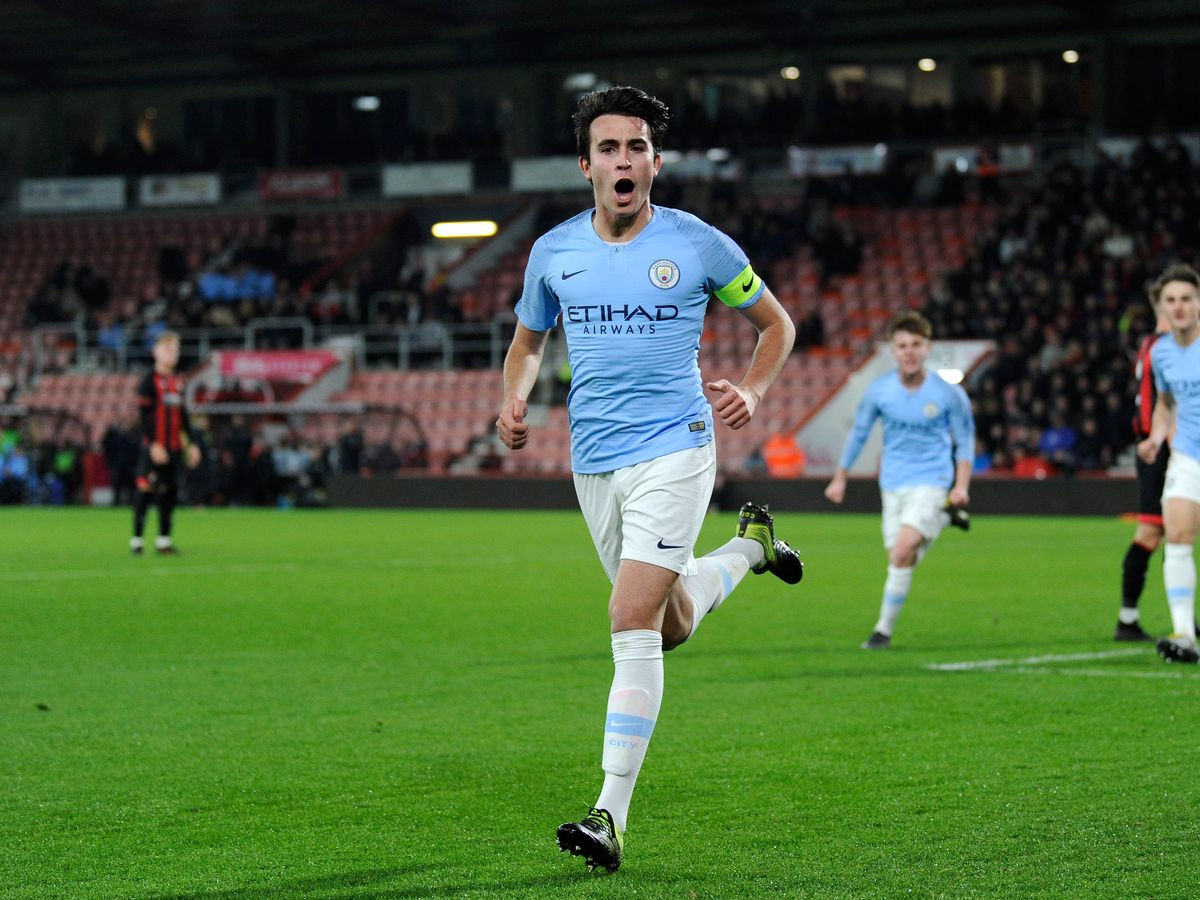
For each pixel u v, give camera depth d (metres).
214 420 31.91
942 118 34.28
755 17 34.59
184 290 37.06
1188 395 8.03
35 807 4.93
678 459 4.48
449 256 37.44
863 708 6.75
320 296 35.31
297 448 29.94
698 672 7.89
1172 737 6.01
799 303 32.38
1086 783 5.18
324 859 4.29
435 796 5.08
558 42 38.50
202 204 39.28
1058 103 35.09
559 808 4.92
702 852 4.34
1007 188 33.84
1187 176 30.59
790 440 27.42
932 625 10.06
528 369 4.79
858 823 4.66
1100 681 7.50
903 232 33.34
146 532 20.83
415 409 32.06
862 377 27.75
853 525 22.44
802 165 33.91
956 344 27.38
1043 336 27.31
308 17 35.25
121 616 10.67
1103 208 30.31
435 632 9.74
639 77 38.28
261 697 7.16
